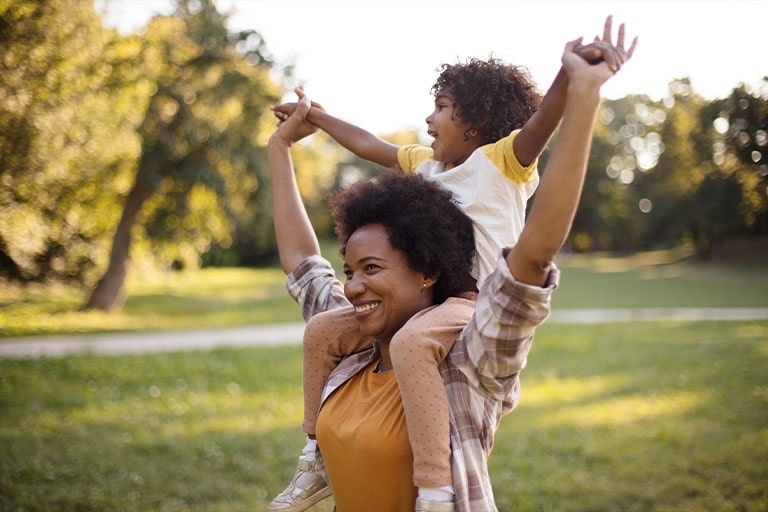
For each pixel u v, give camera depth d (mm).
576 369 10898
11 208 9242
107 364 11227
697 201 9953
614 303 22797
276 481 5852
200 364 11430
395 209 1796
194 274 40156
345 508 1843
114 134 13141
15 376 10078
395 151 2439
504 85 2168
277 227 2324
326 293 2160
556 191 1477
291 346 13734
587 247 62281
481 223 1894
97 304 20875
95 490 5477
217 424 7707
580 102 1490
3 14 6988
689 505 5000
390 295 1782
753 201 8070
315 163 42719
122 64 12500
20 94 7457
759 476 5461
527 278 1534
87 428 7477
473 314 1781
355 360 1938
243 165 20391
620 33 1562
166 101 18797
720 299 21609
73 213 16938
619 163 54938
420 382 1663
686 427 7156
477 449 1703
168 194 20312
